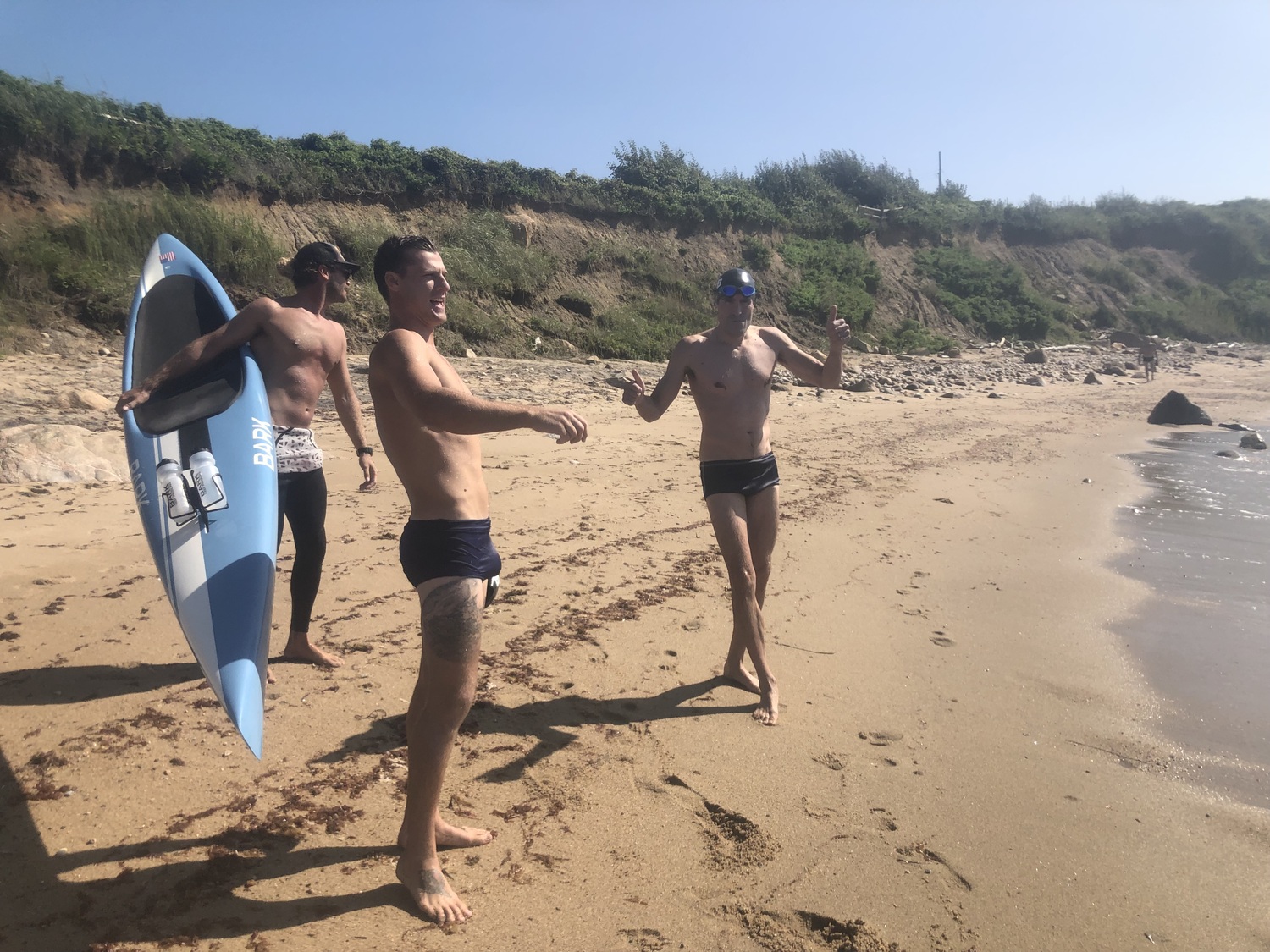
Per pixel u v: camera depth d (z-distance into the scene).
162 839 2.70
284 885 2.55
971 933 2.57
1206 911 2.73
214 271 18.48
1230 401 20.16
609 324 24.88
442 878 2.54
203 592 3.27
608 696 3.94
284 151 22.83
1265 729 4.01
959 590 5.79
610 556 5.89
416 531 2.62
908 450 11.13
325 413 10.83
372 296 20.06
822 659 4.51
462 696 2.53
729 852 2.87
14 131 17.64
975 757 3.61
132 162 19.31
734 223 32.69
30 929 2.29
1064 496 9.06
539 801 3.08
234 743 3.27
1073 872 2.89
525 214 26.75
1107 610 5.58
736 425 4.02
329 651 4.13
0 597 4.49
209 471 3.66
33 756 3.07
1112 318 43.59
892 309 35.22
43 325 15.27
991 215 46.34
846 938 2.52
